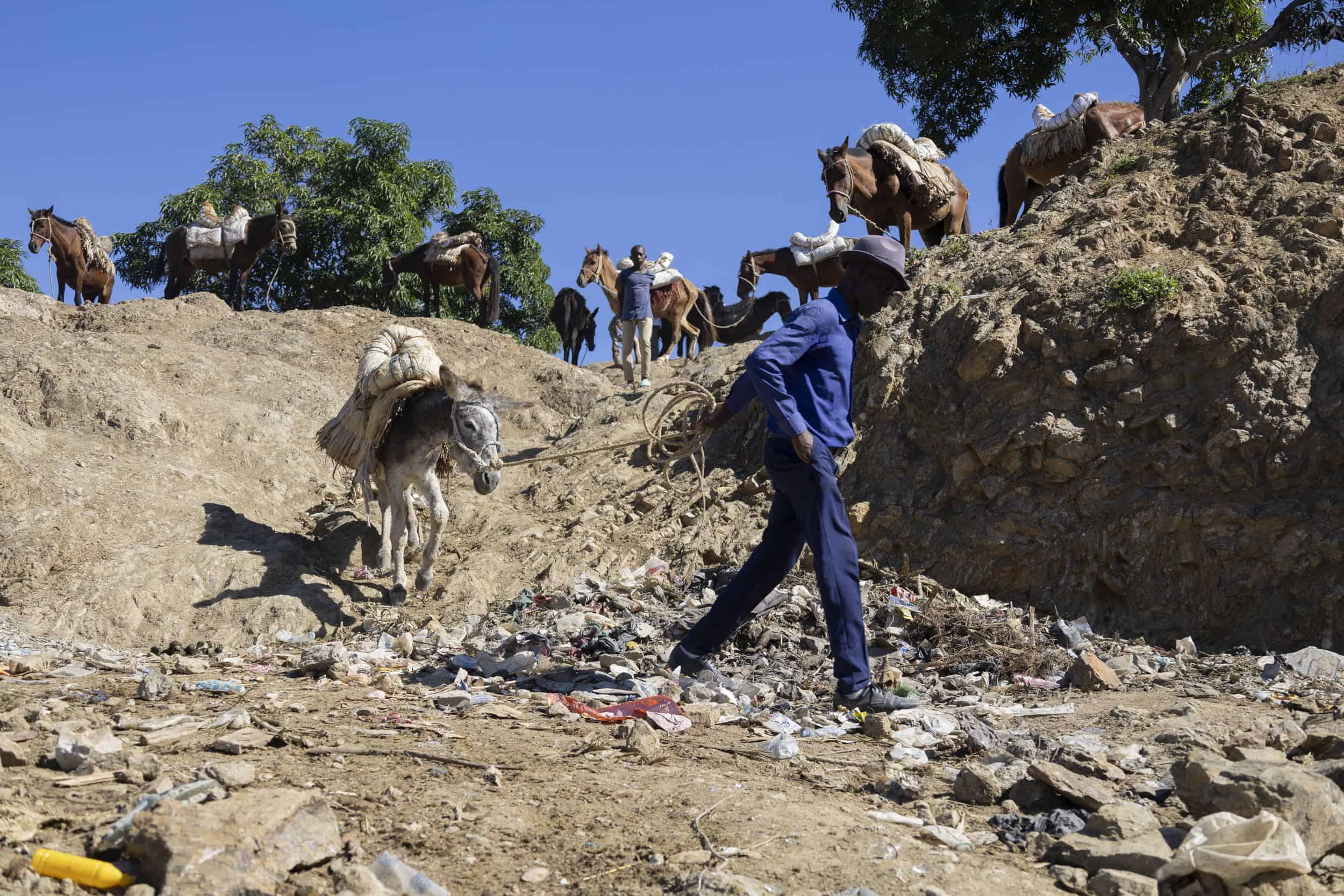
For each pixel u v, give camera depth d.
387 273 22.28
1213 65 25.41
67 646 7.79
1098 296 9.36
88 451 10.67
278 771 4.05
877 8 25.36
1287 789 3.33
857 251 5.55
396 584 9.20
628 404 13.43
